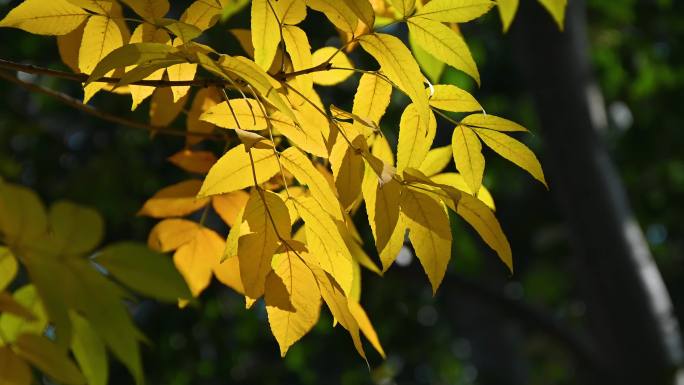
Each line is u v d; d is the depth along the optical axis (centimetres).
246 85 126
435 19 127
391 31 507
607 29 776
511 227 893
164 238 155
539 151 831
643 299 545
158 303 703
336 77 150
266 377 800
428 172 146
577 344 606
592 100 527
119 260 88
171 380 712
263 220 118
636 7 768
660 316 546
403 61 122
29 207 84
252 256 118
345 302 120
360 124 134
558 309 1041
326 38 580
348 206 122
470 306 936
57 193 617
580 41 516
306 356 809
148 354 695
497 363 938
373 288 750
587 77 523
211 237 156
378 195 117
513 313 636
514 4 175
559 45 507
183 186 156
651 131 832
